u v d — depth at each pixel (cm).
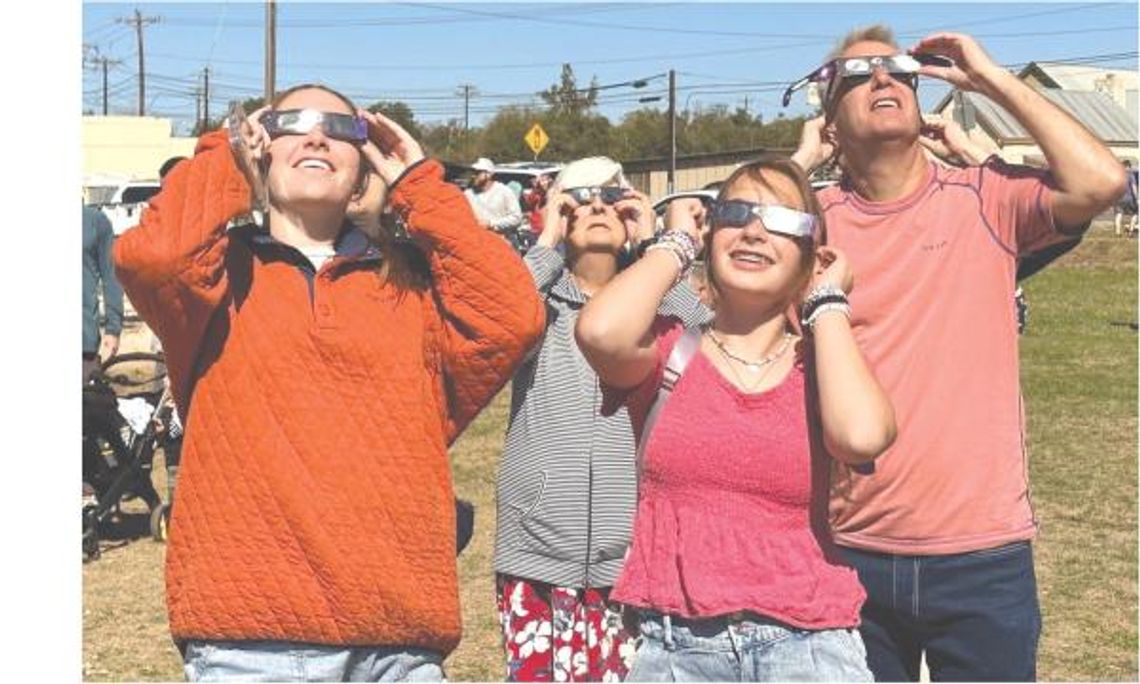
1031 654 336
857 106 338
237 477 277
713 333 293
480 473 921
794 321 297
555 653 393
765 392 283
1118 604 622
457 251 291
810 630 273
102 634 589
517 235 1562
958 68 339
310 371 282
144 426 746
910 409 333
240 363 281
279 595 273
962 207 338
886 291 337
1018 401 340
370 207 305
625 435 394
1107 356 1512
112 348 764
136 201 2164
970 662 336
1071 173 321
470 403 303
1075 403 1198
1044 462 952
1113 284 2444
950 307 335
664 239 294
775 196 286
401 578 278
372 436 281
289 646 276
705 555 277
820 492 283
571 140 5638
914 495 333
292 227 298
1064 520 784
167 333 284
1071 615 607
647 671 283
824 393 275
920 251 337
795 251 286
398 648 283
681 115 6169
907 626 343
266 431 278
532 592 396
